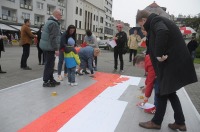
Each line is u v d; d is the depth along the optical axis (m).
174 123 3.57
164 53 3.16
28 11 42.50
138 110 4.39
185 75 3.18
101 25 71.56
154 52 3.26
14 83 6.10
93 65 8.11
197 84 7.62
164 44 3.04
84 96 5.14
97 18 67.75
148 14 3.51
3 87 5.62
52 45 5.46
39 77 7.06
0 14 36.75
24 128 3.36
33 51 19.53
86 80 6.91
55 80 6.23
